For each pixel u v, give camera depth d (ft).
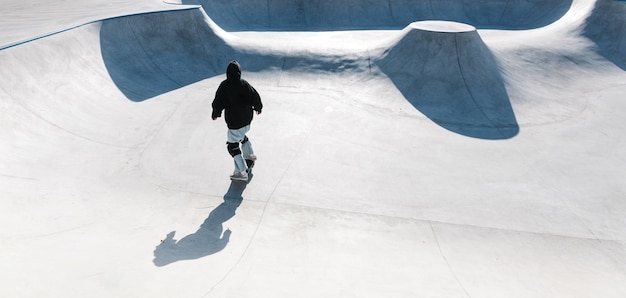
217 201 17.02
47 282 9.25
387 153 21.97
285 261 12.34
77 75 26.04
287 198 17.54
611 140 23.80
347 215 16.52
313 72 32.91
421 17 58.75
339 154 21.66
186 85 31.37
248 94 16.01
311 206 17.03
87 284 9.46
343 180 19.24
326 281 10.96
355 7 58.85
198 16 37.11
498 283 11.89
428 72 30.58
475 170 20.52
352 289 10.52
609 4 38.63
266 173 19.54
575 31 40.01
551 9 54.29
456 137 24.17
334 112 26.96
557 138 24.13
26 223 12.59
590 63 35.24
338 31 51.21
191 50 35.29
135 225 14.24
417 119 26.40
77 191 16.28
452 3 59.21
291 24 56.75
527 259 14.03
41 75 23.52
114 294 9.15
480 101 28.50
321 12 58.34
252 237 14.17
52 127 21.09
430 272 12.34
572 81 32.71
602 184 19.39
